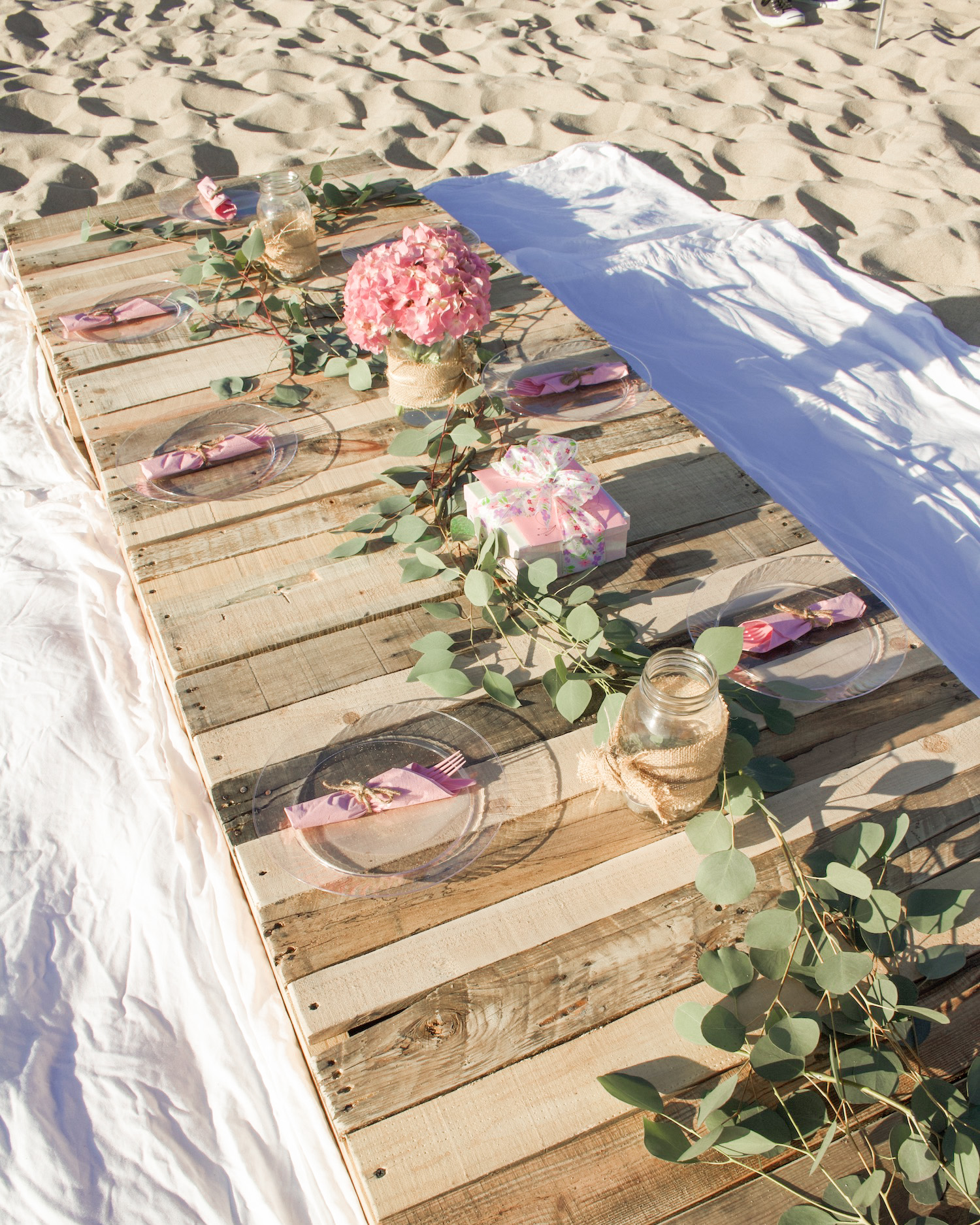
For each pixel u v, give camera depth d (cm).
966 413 289
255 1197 132
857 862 122
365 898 124
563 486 169
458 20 666
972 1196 96
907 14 648
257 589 172
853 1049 109
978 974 120
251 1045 146
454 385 211
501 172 457
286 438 209
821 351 318
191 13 684
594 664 155
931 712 150
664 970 119
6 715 198
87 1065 145
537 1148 104
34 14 676
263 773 138
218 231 301
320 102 551
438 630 164
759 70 573
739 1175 102
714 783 128
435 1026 113
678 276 355
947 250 396
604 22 662
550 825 133
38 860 172
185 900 165
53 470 269
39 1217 130
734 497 192
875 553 234
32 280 283
